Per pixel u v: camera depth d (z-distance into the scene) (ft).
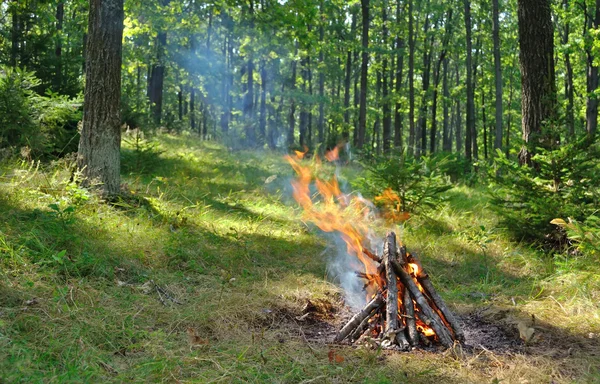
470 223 23.52
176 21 53.83
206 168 35.68
